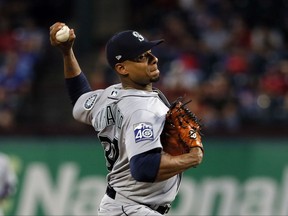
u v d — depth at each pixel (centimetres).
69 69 1956
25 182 3912
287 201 3744
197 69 5012
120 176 1798
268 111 4625
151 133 1698
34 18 6266
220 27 5534
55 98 5359
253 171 3788
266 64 5112
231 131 3838
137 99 1753
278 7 5769
